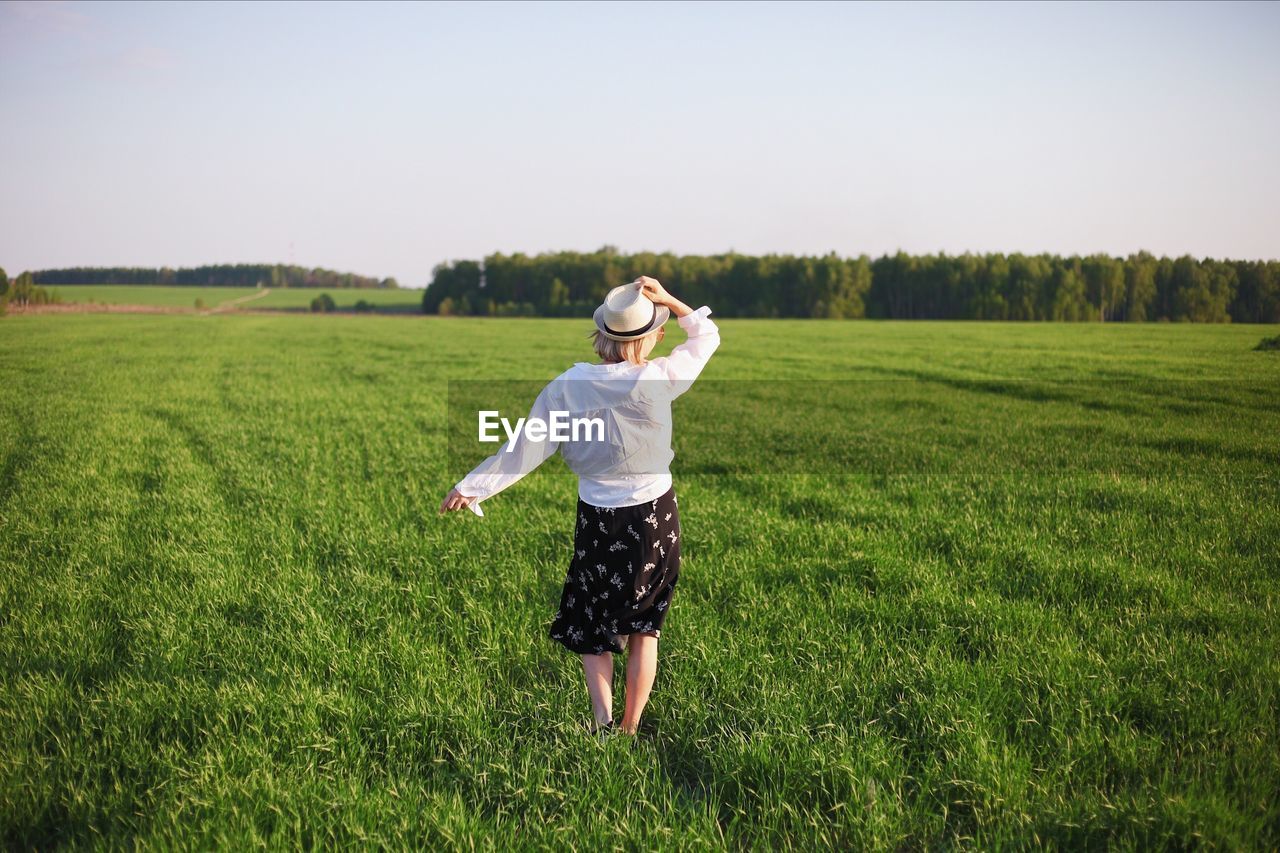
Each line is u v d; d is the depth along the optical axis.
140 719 3.51
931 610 4.77
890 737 3.40
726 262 101.50
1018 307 79.75
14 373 20.31
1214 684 3.76
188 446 10.86
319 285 156.00
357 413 14.27
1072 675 3.83
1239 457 10.13
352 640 4.45
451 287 104.81
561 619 3.64
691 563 5.71
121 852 2.69
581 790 3.06
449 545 6.18
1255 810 2.83
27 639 4.41
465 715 3.58
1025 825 2.81
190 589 5.15
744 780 3.18
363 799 2.99
